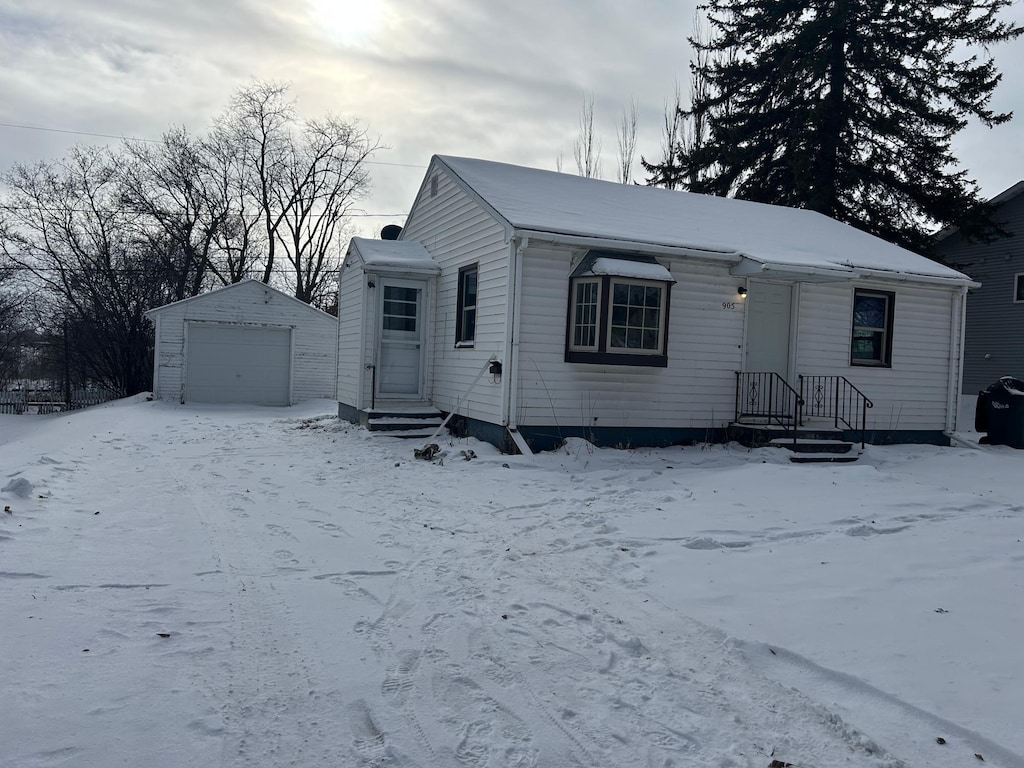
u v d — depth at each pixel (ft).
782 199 84.38
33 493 24.44
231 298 74.28
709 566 18.78
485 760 9.89
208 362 73.82
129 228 107.04
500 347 37.65
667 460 36.96
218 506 24.93
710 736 10.60
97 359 98.73
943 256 84.02
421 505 25.79
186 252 107.24
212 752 9.80
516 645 13.73
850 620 14.85
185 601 15.40
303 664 12.62
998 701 11.34
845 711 11.25
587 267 37.35
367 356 45.68
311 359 77.56
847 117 79.36
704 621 14.87
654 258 39.32
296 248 128.16
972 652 13.23
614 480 31.22
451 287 44.57
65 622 13.92
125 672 11.96
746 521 23.57
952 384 47.67
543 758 9.97
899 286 46.03
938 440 47.57
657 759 10.00
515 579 17.62
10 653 12.44
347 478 30.94
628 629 14.55
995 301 82.53
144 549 19.21
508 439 36.73
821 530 22.57
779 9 82.33
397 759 9.83
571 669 12.75
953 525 23.52
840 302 44.52
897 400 46.29
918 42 76.28
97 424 52.65
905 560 19.30
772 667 12.89
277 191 125.59
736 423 41.32
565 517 24.14
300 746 10.07
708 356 41.11
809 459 38.34
